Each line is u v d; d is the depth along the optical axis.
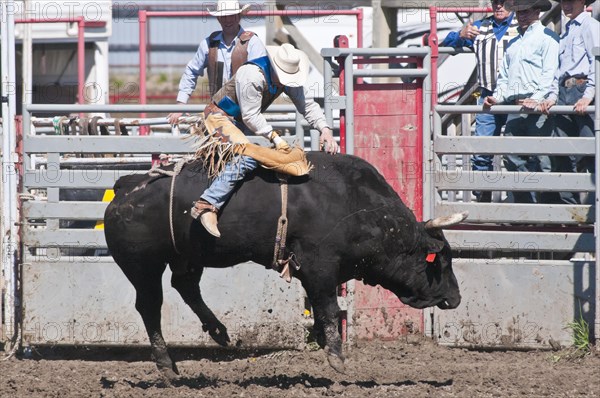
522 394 19.03
